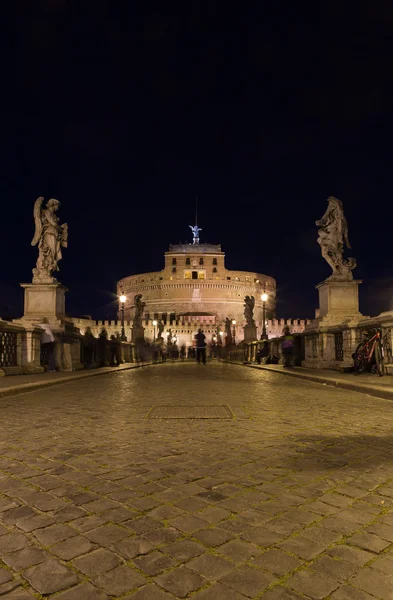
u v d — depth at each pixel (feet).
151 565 7.56
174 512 9.77
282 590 6.86
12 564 7.61
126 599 6.65
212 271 419.95
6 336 46.60
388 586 6.98
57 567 7.51
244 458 14.15
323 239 59.31
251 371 67.26
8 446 15.87
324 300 59.82
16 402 27.86
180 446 15.78
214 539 8.50
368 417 21.75
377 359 40.16
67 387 38.24
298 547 8.19
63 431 18.47
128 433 18.04
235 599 6.64
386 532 8.84
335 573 7.32
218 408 24.89
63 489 11.27
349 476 12.30
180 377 52.08
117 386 39.24
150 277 423.64
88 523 9.22
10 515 9.65
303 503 10.32
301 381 44.32
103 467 13.20
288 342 77.71
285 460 13.89
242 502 10.36
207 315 375.86
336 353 55.83
